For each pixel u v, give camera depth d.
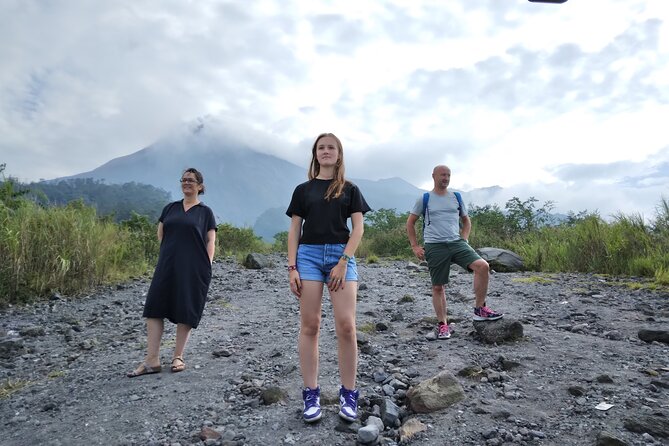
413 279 10.31
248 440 2.96
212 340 5.47
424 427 2.99
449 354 4.44
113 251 10.55
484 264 4.85
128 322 6.66
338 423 3.13
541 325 5.59
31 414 3.58
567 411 3.15
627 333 5.11
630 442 2.69
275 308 7.37
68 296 8.30
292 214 3.34
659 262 9.09
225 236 18.19
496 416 3.10
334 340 5.15
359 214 3.24
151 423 3.28
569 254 10.93
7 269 7.72
